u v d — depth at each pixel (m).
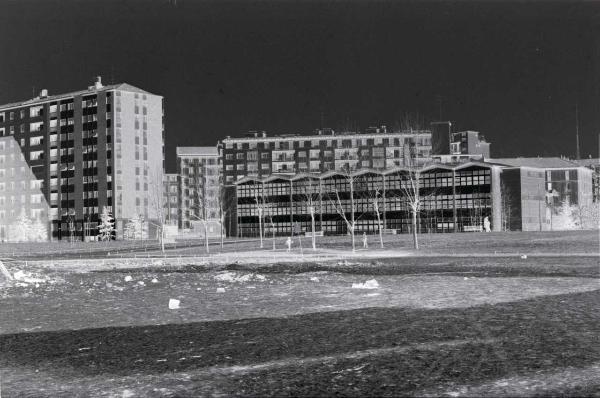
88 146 159.12
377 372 12.26
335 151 188.62
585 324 17.19
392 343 15.17
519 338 15.30
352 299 25.05
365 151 186.75
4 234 172.88
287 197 149.00
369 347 14.78
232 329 18.30
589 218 138.88
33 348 16.30
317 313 21.14
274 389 11.28
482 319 18.48
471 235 96.94
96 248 113.12
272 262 57.81
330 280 35.06
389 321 18.67
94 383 12.33
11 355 15.42
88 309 24.55
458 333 16.22
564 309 20.30
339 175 141.50
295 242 104.69
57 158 164.62
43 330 19.42
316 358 13.79
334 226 142.25
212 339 16.66
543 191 136.38
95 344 16.59
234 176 194.75
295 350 14.75
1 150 173.50
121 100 155.62
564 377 11.48
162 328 19.00
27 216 167.62
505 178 129.75
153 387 11.77
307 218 146.00
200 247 105.75
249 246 101.00
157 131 161.75
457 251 69.69
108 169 155.12
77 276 44.25
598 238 80.25
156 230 157.38
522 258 54.00
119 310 23.95
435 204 129.25
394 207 134.88
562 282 30.08
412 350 14.25
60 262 68.31
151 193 158.88
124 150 155.50
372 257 63.50
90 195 158.38
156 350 15.40
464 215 127.06
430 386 11.12
